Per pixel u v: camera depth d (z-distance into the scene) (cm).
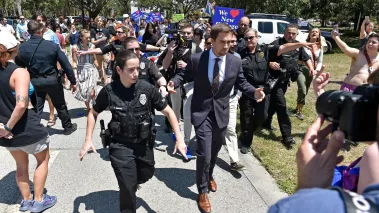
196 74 301
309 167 99
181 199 334
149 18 2122
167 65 436
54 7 3656
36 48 446
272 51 438
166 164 410
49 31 723
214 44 288
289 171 388
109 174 380
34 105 290
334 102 100
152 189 352
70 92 760
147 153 262
